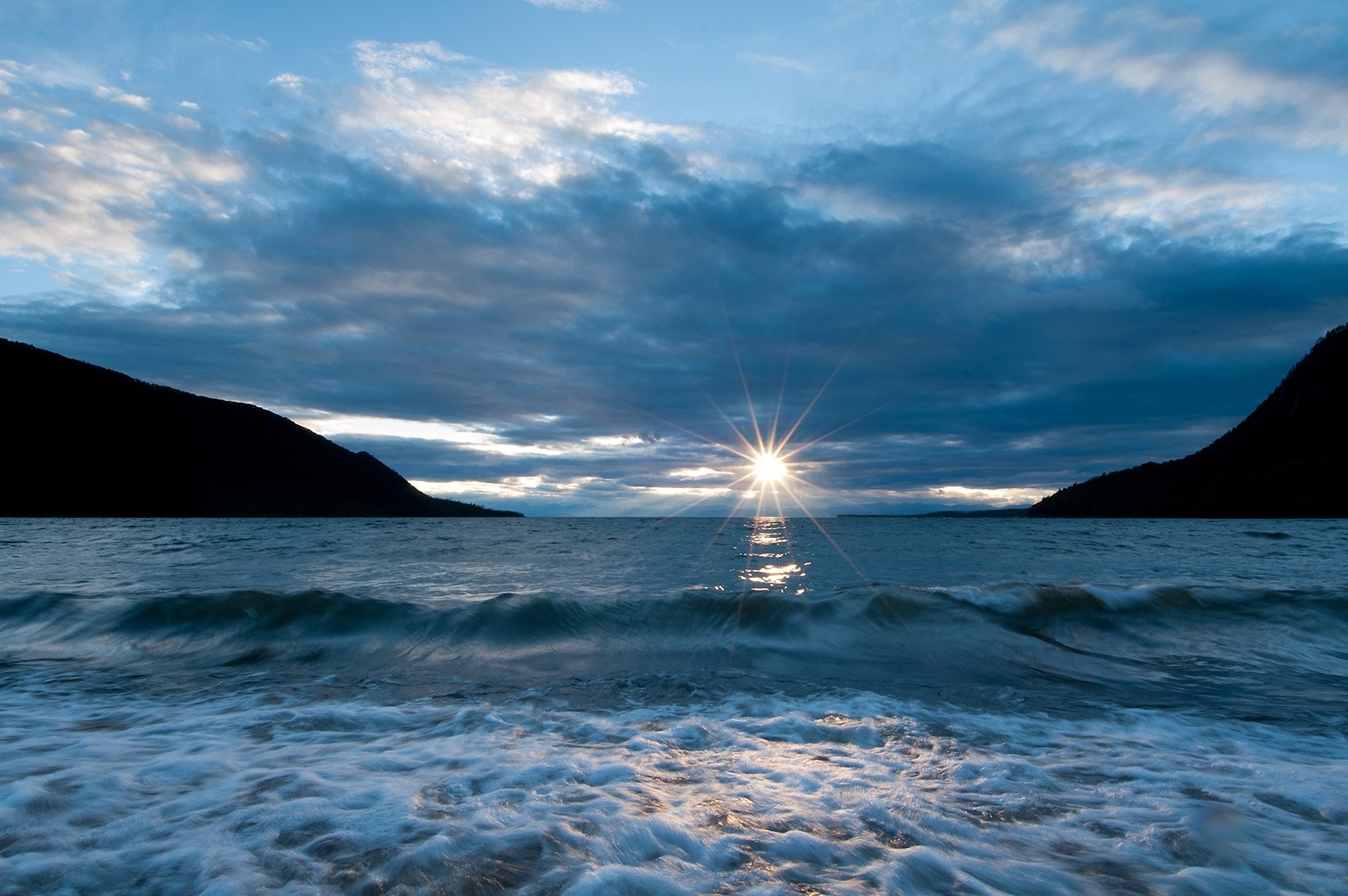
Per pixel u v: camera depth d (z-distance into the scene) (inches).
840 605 421.7
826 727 232.1
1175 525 2354.8
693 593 446.6
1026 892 124.0
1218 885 127.6
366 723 233.6
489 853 135.0
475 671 314.8
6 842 138.6
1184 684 299.4
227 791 168.1
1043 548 1071.0
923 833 148.9
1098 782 181.9
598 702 263.0
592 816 154.2
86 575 644.1
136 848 137.0
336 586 553.0
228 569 700.0
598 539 1305.4
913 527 2126.0
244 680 296.7
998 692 282.5
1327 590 455.5
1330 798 171.3
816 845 142.0
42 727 223.8
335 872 127.1
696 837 144.7
